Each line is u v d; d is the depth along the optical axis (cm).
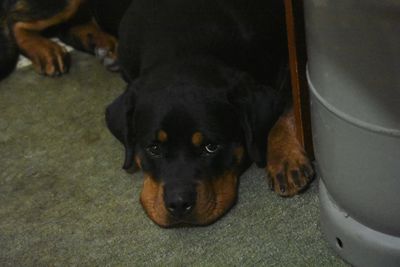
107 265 132
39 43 179
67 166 153
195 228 136
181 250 133
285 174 137
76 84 174
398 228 114
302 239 130
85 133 160
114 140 157
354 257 123
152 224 138
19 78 179
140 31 150
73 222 141
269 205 137
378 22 98
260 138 135
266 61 148
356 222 120
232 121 133
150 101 132
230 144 133
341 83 106
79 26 183
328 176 118
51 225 141
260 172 144
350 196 115
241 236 133
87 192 146
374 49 100
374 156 108
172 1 149
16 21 180
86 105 168
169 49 143
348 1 99
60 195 147
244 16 145
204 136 129
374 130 106
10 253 137
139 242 135
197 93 131
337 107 109
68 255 135
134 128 136
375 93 103
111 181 148
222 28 144
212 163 132
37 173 153
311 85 115
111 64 175
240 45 144
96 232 138
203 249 132
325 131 114
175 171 130
